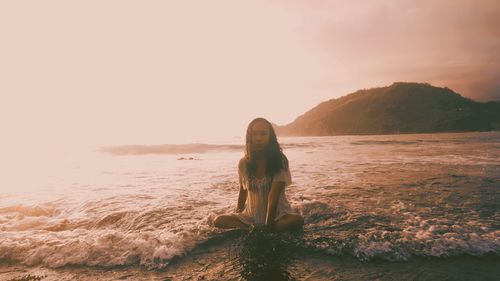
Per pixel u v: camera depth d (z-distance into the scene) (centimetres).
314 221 366
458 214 384
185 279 228
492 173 742
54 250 282
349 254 266
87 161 1688
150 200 523
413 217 373
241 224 340
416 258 254
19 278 237
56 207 491
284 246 289
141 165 1330
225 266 251
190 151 2547
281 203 351
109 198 549
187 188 653
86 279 232
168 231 340
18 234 340
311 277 227
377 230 325
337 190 562
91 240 304
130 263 259
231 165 1239
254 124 348
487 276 221
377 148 2161
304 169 922
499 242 277
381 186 595
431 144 2512
